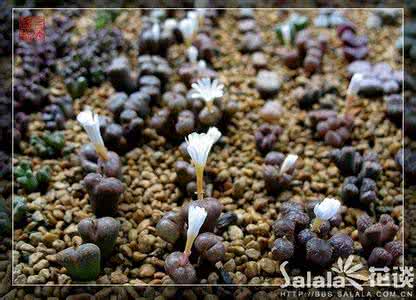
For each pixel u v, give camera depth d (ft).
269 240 0.55
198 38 0.79
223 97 0.71
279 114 0.69
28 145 0.65
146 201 0.59
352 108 0.72
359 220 0.54
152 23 0.83
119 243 0.55
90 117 0.55
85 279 0.51
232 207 0.59
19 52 0.75
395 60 0.80
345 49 0.79
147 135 0.66
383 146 0.67
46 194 0.60
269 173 0.59
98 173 0.57
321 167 0.64
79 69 0.74
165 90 0.73
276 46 0.82
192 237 0.47
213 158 0.65
